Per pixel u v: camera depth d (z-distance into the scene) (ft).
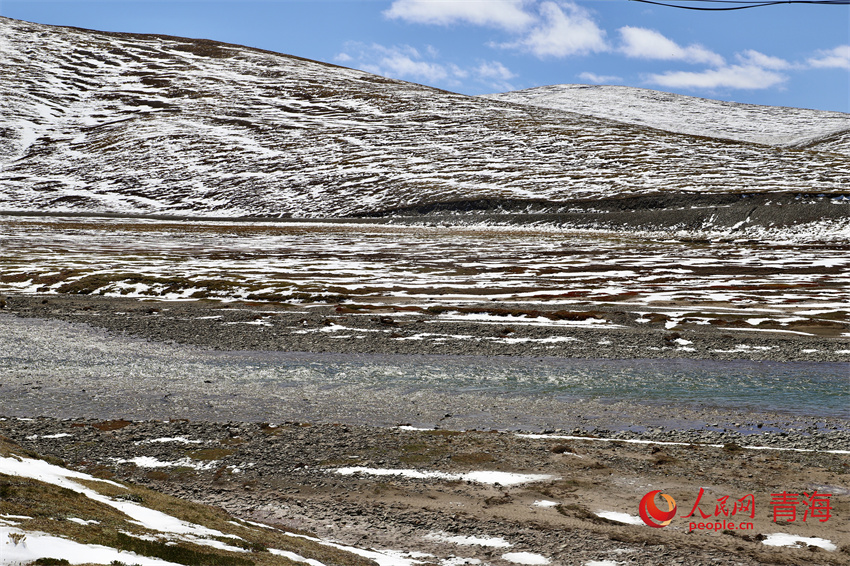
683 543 30.35
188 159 443.73
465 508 34.81
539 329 91.61
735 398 58.59
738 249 216.13
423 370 69.51
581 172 373.61
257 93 568.00
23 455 32.42
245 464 41.63
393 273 161.27
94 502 25.53
